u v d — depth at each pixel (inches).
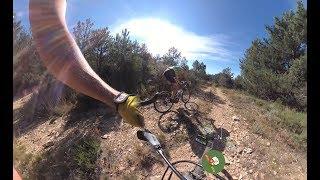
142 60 429.1
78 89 21.5
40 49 20.5
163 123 356.2
